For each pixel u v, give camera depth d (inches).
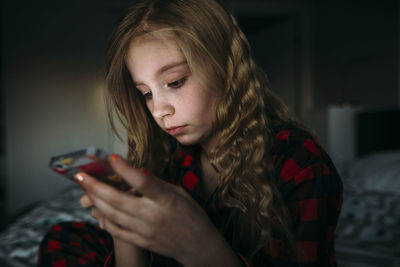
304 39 173.0
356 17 139.4
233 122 20.4
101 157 13.3
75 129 151.1
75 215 50.3
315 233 16.8
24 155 142.9
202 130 20.3
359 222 46.4
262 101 21.7
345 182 70.9
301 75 173.2
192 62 18.4
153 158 27.2
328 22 159.8
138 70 19.1
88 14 153.8
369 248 37.8
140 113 25.5
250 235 20.0
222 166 21.2
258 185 19.1
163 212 13.0
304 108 172.4
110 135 156.0
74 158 13.1
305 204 17.1
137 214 12.9
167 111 19.1
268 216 18.2
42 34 146.8
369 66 132.5
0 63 142.6
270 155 19.7
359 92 138.4
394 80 119.6
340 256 35.9
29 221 49.6
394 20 119.0
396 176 67.3
